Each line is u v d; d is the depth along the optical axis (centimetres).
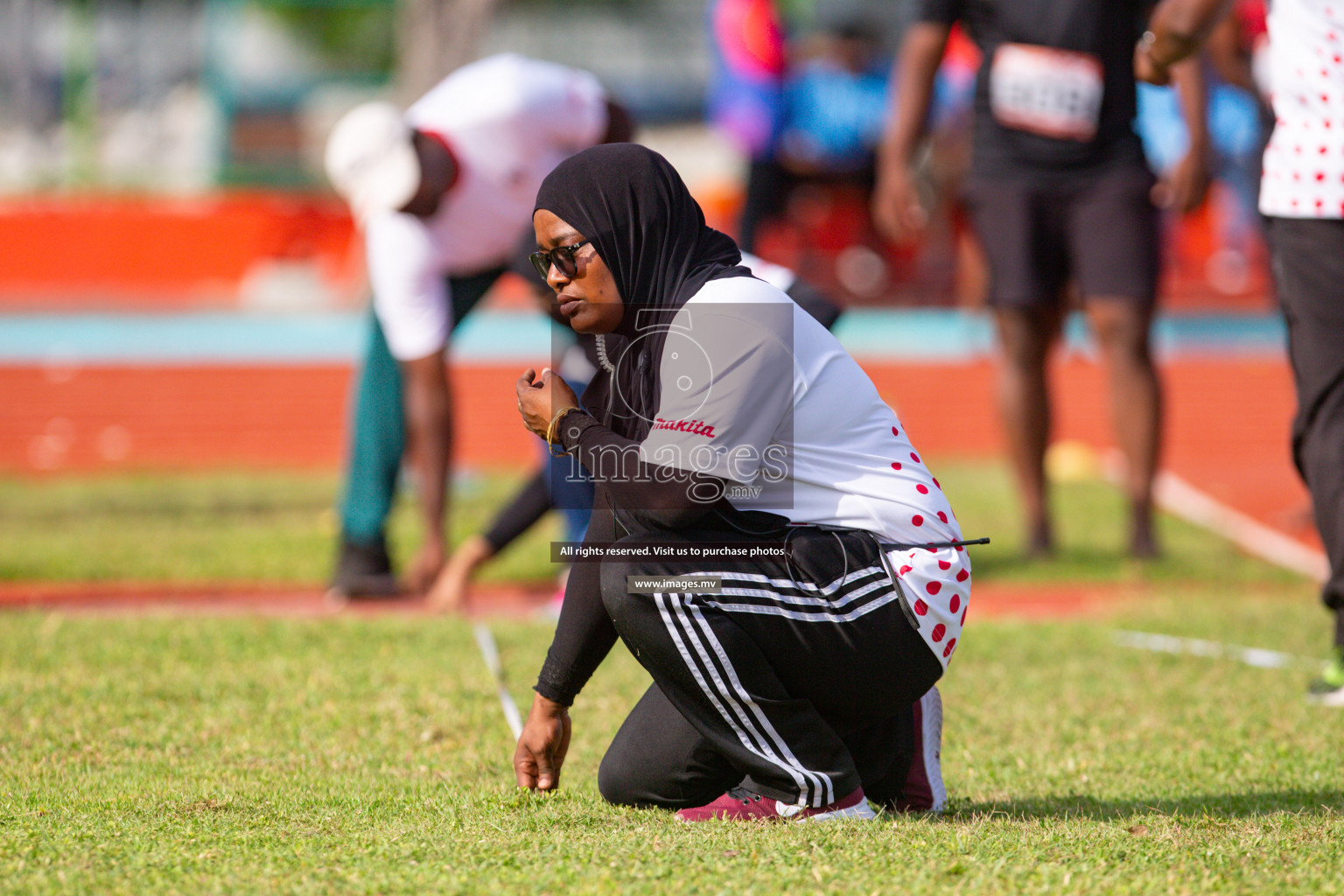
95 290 6069
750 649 949
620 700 1402
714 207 6425
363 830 938
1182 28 1356
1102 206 2245
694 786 1010
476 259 2052
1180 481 3198
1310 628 1822
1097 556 2420
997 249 2305
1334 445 1345
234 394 4084
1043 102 2223
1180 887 805
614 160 966
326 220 6359
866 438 984
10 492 2978
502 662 1559
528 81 2012
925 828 931
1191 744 1255
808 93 5041
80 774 1101
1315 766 1166
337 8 7300
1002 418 2417
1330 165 1316
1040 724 1338
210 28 7000
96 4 6844
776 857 852
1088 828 945
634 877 818
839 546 962
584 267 962
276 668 1481
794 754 963
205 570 2245
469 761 1157
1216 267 6212
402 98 4984
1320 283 1330
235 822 962
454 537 2548
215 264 6256
